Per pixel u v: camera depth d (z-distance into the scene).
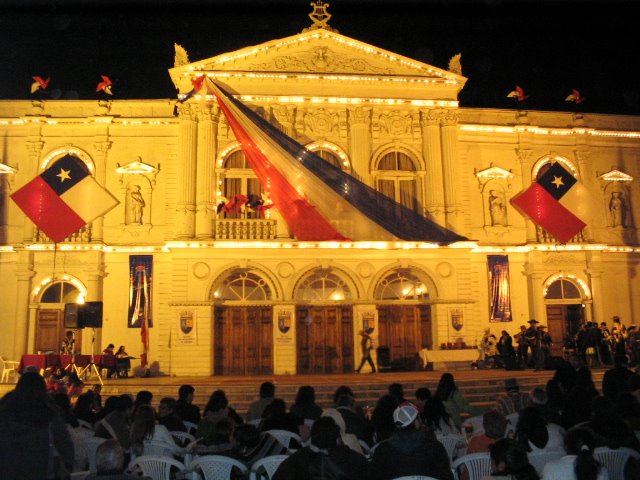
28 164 26.14
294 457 5.38
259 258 24.77
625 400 7.77
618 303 27.98
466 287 25.52
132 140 26.61
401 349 25.36
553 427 7.21
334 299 25.44
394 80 26.33
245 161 26.02
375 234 24.64
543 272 27.34
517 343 25.77
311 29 26.02
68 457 5.25
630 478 6.21
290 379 20.91
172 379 21.77
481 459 7.01
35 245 25.28
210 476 7.05
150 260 25.77
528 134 28.27
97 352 25.02
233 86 25.62
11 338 25.08
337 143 26.02
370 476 5.39
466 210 27.36
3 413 5.07
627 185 29.16
